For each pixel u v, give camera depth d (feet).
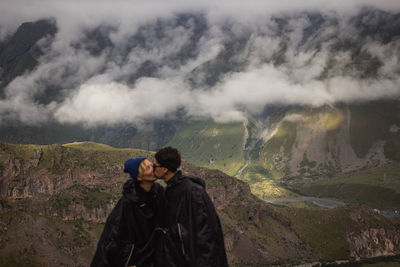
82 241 641.40
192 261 30.71
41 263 565.94
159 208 32.94
